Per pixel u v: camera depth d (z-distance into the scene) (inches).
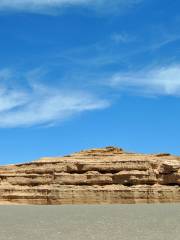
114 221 2760.8
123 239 1847.9
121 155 6008.9
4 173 5900.6
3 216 3299.7
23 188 5625.0
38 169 5748.0
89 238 1888.5
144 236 1941.4
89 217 3132.4
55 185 5546.3
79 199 5423.2
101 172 5639.8
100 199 5403.5
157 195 5403.5
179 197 5452.8
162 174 5575.8
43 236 1972.2
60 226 2453.2
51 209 4237.2
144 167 5585.6
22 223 2674.7
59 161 5757.9
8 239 1867.6
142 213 3508.9
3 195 5639.8
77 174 5605.3
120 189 5428.2
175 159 5959.6
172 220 2802.7
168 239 1834.4
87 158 5895.7
